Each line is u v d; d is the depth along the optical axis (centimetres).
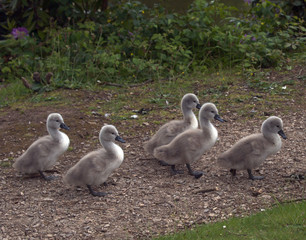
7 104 1235
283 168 825
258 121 1048
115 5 1703
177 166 882
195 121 926
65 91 1299
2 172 889
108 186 819
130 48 1470
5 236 682
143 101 1217
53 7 1620
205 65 1438
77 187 823
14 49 1473
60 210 746
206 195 759
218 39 1451
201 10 1549
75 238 667
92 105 1201
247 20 1595
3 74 1458
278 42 1434
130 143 992
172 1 1908
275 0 1641
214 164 873
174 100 1211
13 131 1062
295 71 1341
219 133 1007
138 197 772
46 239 669
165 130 886
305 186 755
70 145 995
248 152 775
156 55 1460
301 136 950
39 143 844
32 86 1322
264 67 1401
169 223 690
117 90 1304
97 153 789
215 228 648
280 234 605
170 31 1448
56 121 845
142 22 1524
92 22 1505
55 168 901
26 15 1577
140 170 873
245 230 633
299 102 1134
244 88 1254
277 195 736
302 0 1592
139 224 693
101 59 1367
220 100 1186
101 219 713
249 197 740
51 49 1466
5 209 758
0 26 1675
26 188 826
